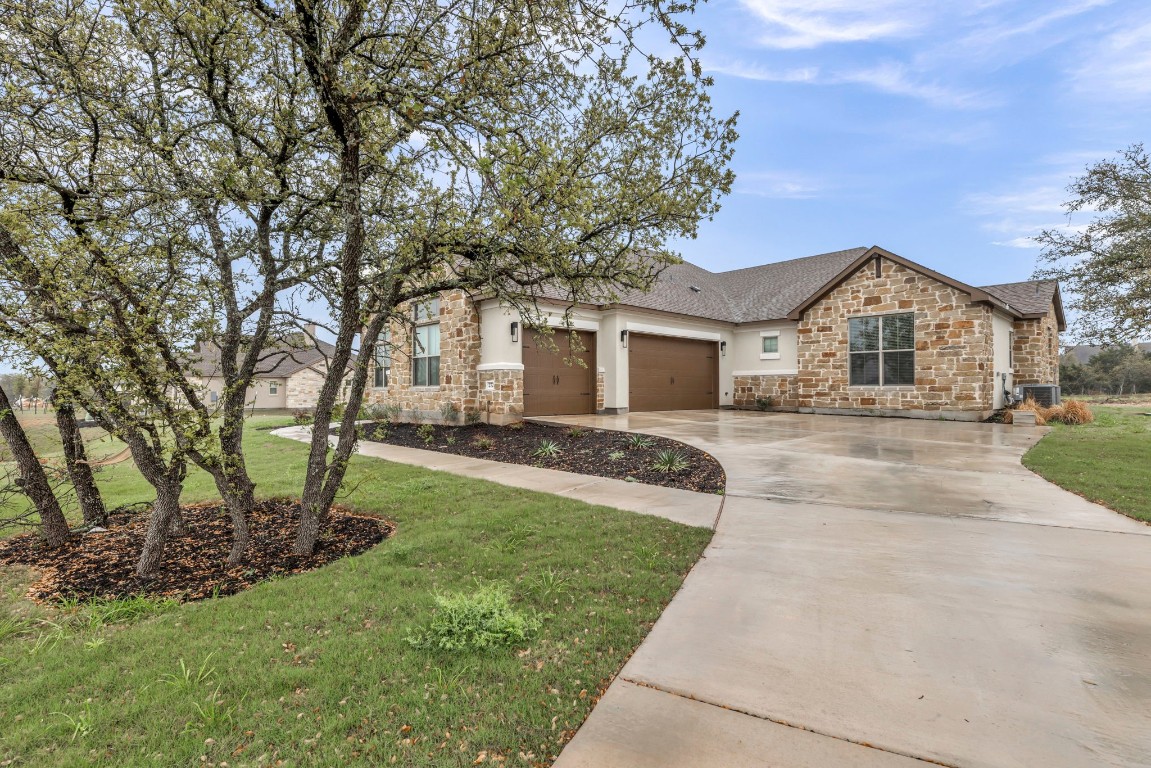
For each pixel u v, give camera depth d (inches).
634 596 137.5
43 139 165.9
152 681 102.3
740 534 186.7
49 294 138.7
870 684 96.8
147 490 305.3
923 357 561.9
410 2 161.9
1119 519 195.0
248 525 217.5
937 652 107.1
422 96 152.3
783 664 104.2
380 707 92.7
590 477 299.4
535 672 103.1
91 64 164.1
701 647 111.6
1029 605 126.4
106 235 150.2
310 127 186.9
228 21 151.3
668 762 77.9
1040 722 85.0
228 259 192.2
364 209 193.6
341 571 162.6
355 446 203.0
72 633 125.9
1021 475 271.1
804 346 660.1
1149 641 109.4
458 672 103.0
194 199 166.2
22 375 152.9
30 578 166.4
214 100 176.1
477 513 218.8
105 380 144.3
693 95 185.9
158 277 161.6
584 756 79.8
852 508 217.0
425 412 572.1
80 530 211.5
